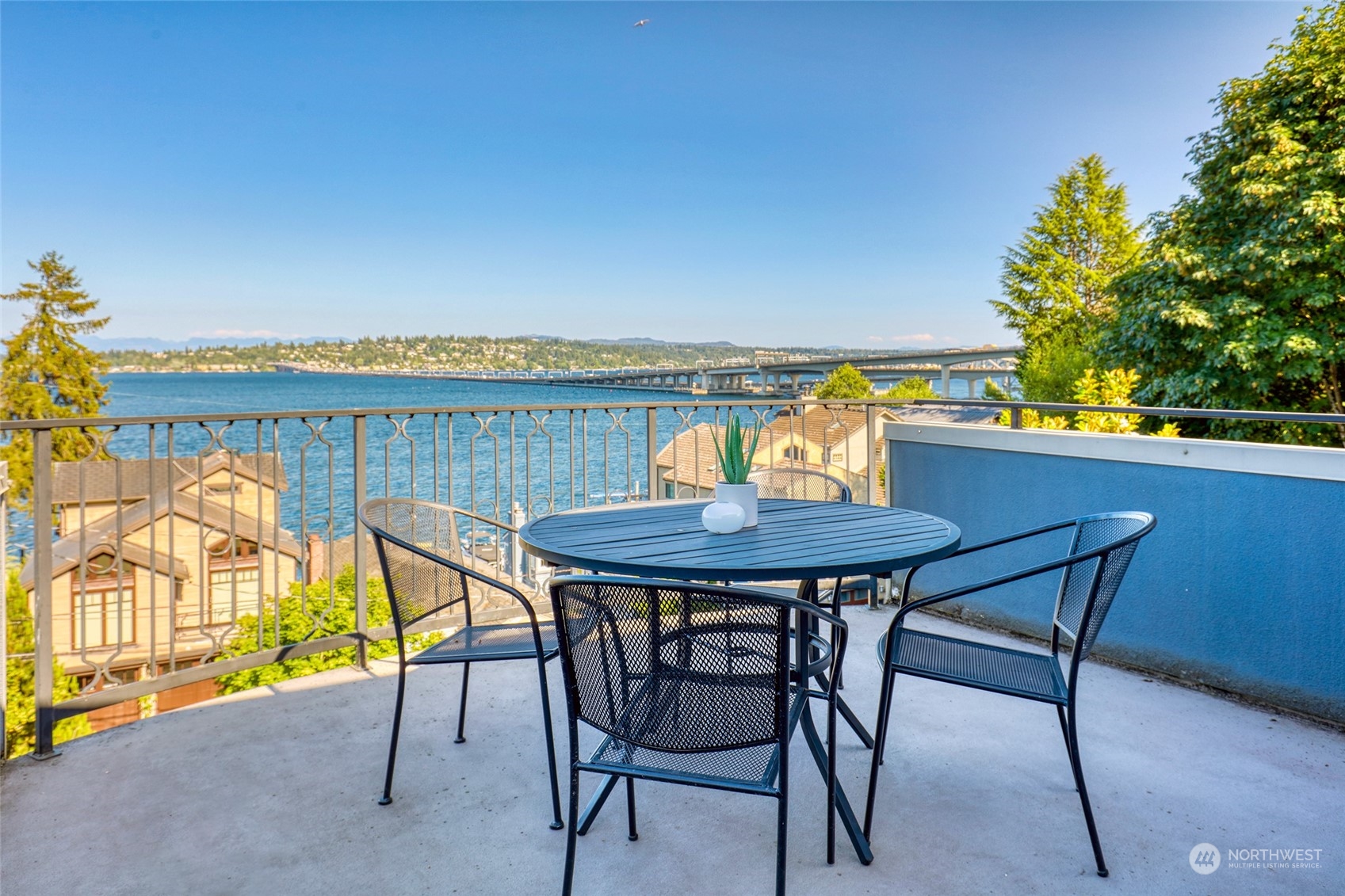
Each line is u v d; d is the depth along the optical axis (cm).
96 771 199
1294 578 227
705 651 121
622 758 136
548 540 174
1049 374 2081
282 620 408
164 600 598
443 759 206
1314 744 210
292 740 218
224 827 172
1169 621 259
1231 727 221
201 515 255
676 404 343
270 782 193
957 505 329
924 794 184
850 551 159
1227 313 1100
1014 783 190
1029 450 298
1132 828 169
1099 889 147
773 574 144
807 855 159
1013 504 307
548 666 278
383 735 221
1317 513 221
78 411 2639
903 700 243
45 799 185
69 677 431
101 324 2716
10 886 150
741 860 157
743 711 122
